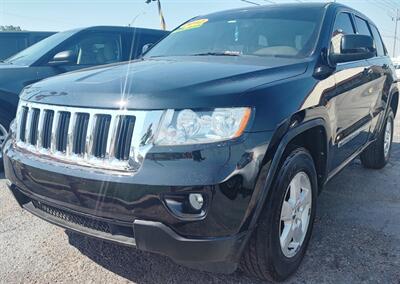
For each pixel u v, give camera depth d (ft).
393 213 12.14
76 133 7.86
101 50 19.76
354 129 12.57
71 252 9.93
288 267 8.63
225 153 6.95
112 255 9.77
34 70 16.99
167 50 12.63
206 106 7.12
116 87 7.74
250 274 8.49
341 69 10.93
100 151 7.54
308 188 9.23
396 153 19.93
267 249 7.89
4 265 9.36
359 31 14.11
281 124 7.66
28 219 11.80
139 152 7.07
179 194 6.81
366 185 14.82
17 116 9.60
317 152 9.98
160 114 7.11
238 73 8.43
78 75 9.40
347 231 10.90
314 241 10.35
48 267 9.27
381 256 9.58
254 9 12.99
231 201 6.95
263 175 7.33
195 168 6.82
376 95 14.73
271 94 7.82
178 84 7.59
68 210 7.95
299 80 8.89
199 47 12.12
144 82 7.80
